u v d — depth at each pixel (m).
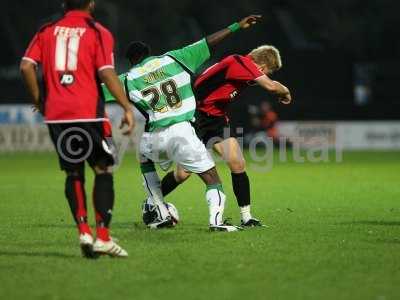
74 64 29.97
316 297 24.55
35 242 34.97
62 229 39.41
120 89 29.77
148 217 40.25
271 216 44.47
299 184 67.38
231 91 39.22
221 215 38.09
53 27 30.36
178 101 37.69
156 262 29.83
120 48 196.62
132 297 24.69
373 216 44.47
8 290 25.69
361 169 87.19
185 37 199.75
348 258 30.44
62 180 72.75
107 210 30.12
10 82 145.00
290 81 157.12
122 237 36.09
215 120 39.56
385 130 146.00
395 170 85.25
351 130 145.12
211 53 37.75
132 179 74.00
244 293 25.06
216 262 29.77
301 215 44.97
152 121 37.97
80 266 29.22
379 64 199.38
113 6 185.12
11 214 46.47
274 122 133.62
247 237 35.69
